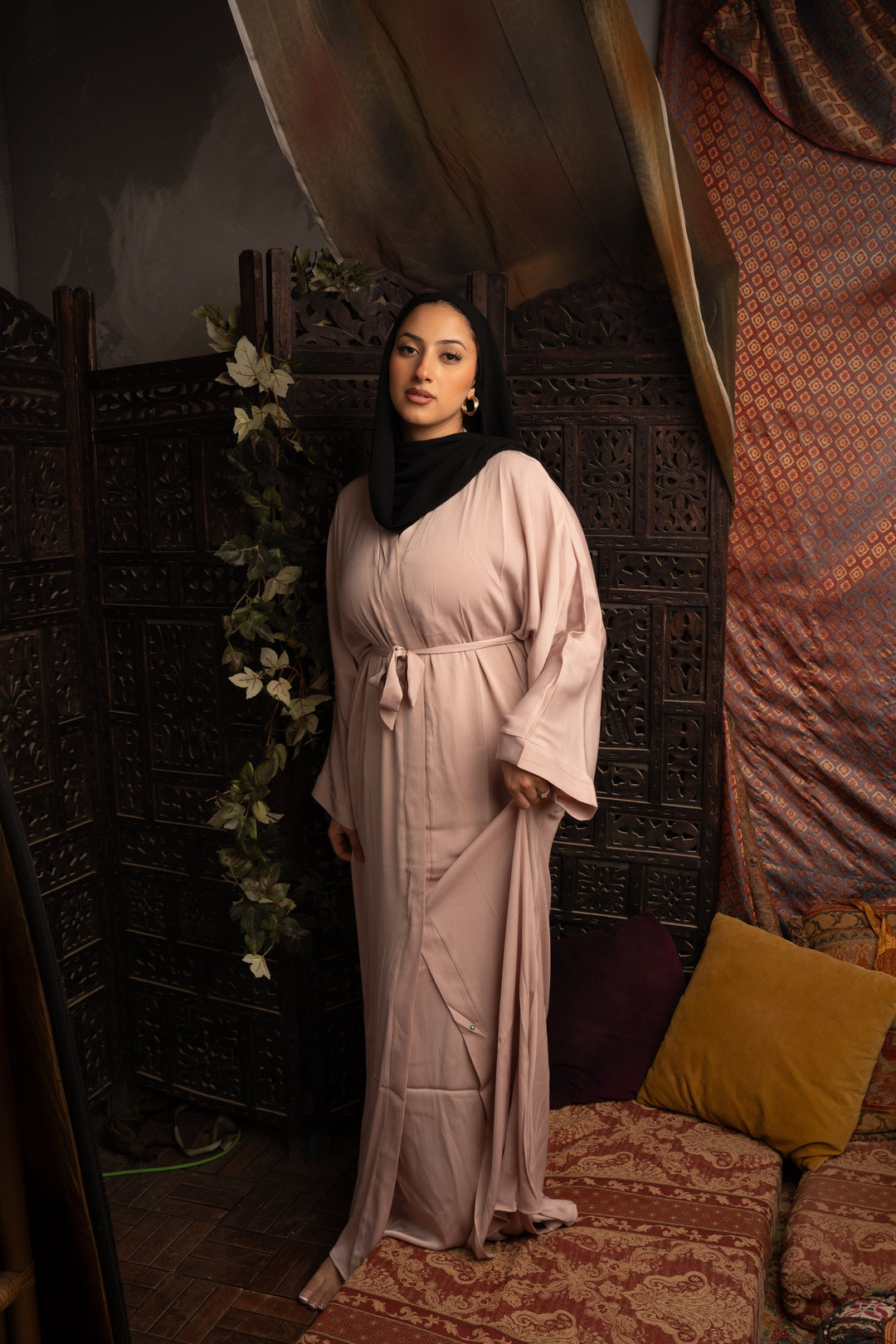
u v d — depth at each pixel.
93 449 2.66
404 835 2.08
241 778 2.40
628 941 2.64
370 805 2.15
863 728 2.64
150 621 2.65
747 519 2.66
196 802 2.66
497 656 2.06
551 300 2.58
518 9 2.03
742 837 2.69
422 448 2.08
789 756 2.69
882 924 2.52
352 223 2.50
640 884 2.76
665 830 2.72
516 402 2.64
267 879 2.43
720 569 2.58
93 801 2.78
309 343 2.39
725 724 2.66
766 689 2.69
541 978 2.07
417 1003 2.07
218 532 2.50
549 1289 1.89
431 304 2.04
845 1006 2.32
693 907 2.73
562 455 2.63
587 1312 1.83
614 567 2.66
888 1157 2.23
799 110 2.51
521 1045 2.02
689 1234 2.02
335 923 2.55
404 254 2.63
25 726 2.56
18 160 3.43
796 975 2.40
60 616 2.65
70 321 2.61
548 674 1.97
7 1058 1.16
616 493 2.62
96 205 3.33
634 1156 2.28
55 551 2.63
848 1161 2.23
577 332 2.58
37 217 3.44
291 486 2.41
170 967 2.77
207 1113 2.83
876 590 2.59
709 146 2.60
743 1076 2.34
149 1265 2.25
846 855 2.68
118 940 2.84
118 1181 2.56
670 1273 1.91
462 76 2.20
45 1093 1.15
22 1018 1.13
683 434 2.56
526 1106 2.01
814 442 2.60
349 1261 2.16
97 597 2.72
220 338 2.39
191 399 2.46
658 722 2.69
